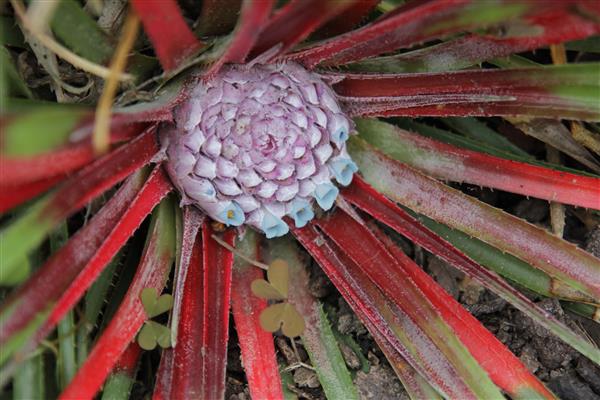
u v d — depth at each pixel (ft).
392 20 1.36
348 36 1.40
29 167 1.27
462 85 1.47
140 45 1.48
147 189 1.43
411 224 1.50
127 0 1.47
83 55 1.42
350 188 1.52
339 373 1.51
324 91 1.47
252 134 1.44
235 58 1.41
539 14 1.34
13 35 1.47
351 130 1.50
